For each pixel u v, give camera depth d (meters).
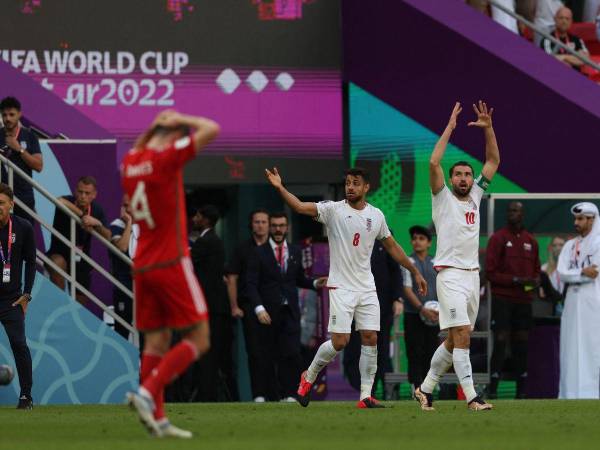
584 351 58.66
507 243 59.53
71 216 52.47
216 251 56.78
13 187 54.09
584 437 29.88
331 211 44.03
